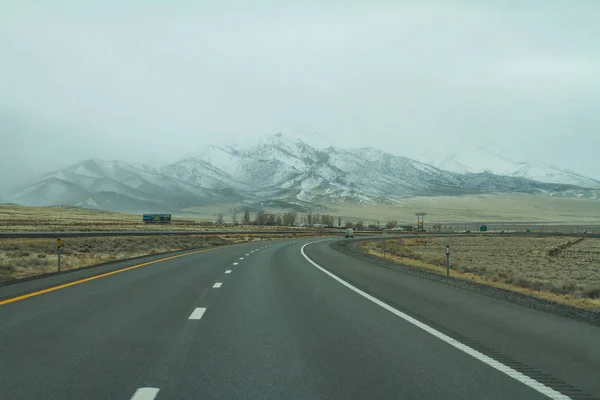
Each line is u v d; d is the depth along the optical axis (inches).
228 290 646.5
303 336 374.9
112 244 1807.3
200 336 370.6
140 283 711.1
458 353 328.5
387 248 2475.4
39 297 564.1
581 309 537.3
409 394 246.1
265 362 301.1
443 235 5270.7
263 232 4503.0
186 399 236.1
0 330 384.8
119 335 370.6
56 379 262.5
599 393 251.0
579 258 2294.5
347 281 778.2
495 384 263.7
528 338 377.1
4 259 1086.4
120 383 257.4
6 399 232.1
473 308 522.9
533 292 774.5
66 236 1967.3
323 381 265.1
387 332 392.5
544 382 268.1
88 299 552.4
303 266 1075.3
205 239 2733.8
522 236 5231.3
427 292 656.4
